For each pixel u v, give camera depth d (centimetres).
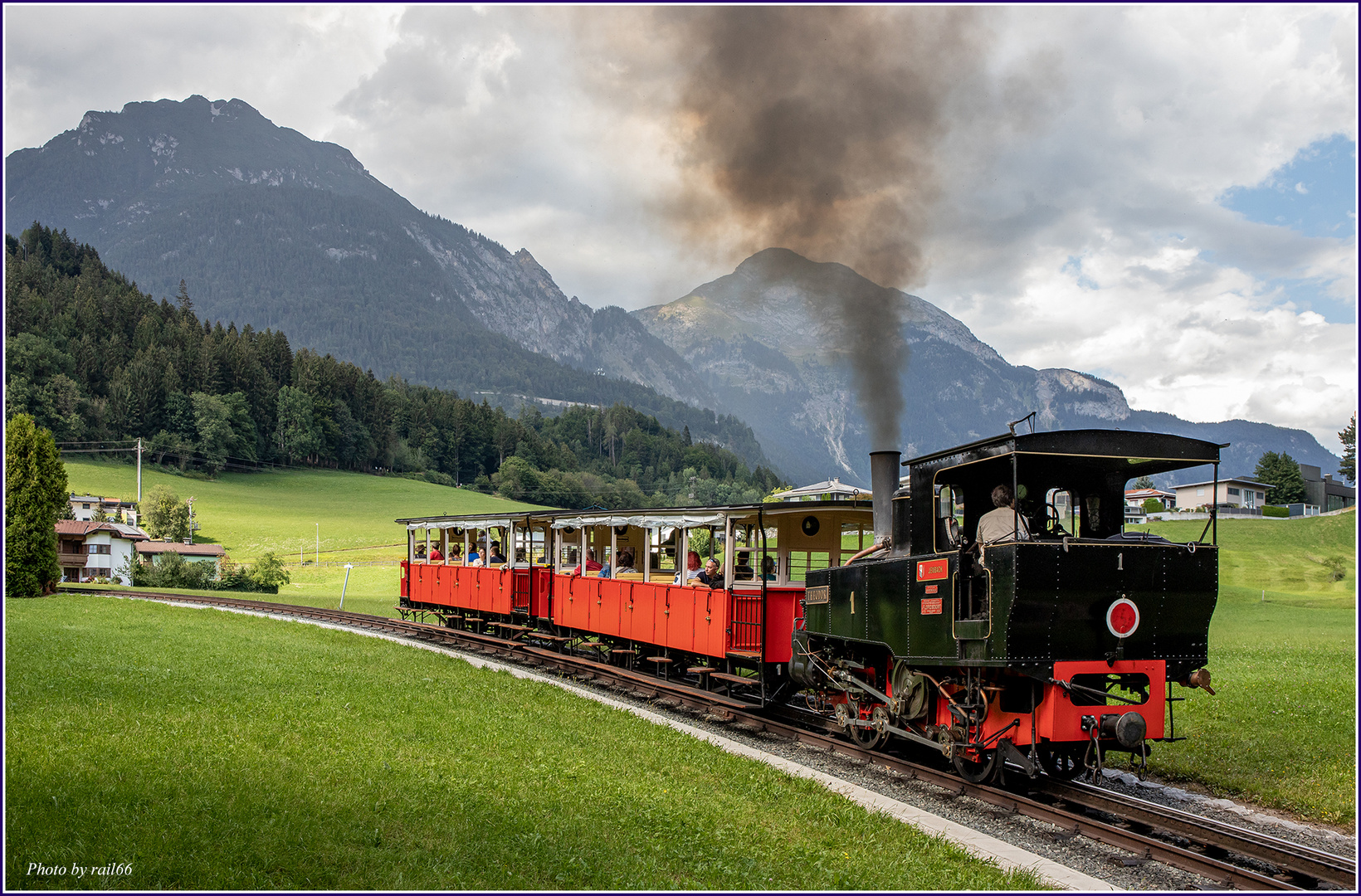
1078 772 1005
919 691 1036
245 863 658
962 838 813
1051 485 967
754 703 1445
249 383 14325
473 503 12350
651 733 1205
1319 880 716
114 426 12331
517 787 889
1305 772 1017
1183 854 745
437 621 2839
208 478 11788
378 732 1112
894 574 1059
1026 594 855
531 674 1903
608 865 694
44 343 12875
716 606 1451
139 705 1209
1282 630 2898
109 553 6031
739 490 15075
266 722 1140
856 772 1057
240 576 5469
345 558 7381
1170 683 934
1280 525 6969
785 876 690
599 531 1995
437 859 688
